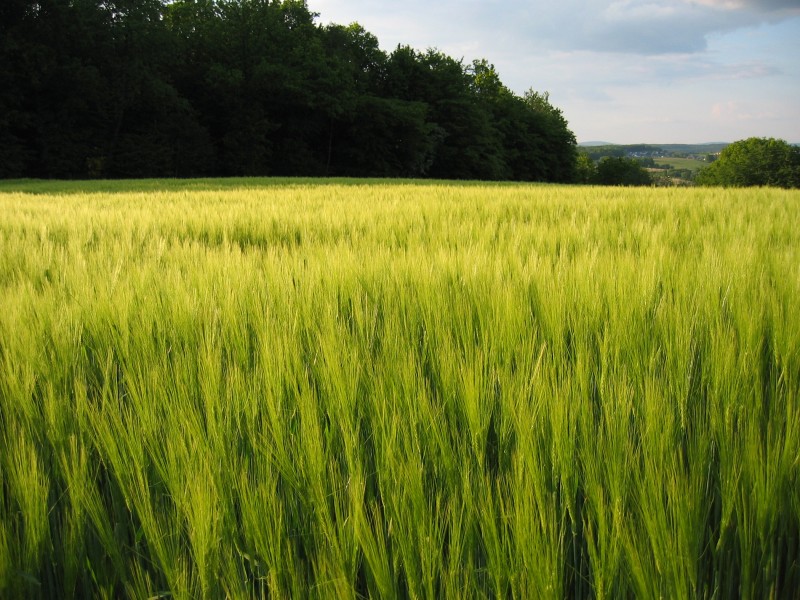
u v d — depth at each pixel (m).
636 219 6.09
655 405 1.58
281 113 47.78
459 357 1.90
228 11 46.03
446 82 58.78
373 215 6.81
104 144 37.34
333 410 1.70
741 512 1.40
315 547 1.41
